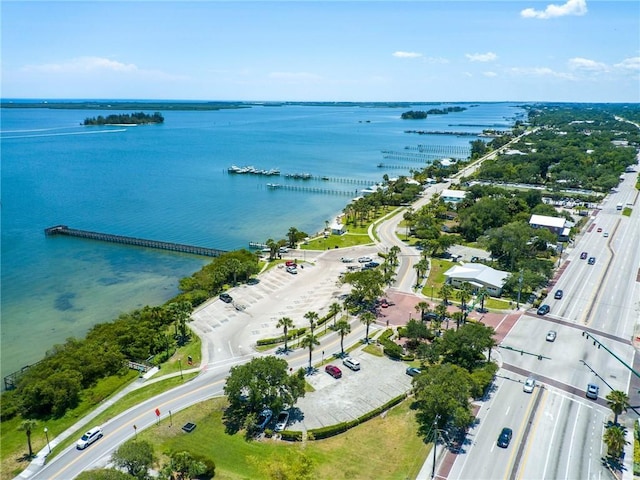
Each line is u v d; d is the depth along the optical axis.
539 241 169.25
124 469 73.31
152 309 125.75
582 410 86.25
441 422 83.06
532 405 87.69
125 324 119.44
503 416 84.69
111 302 146.75
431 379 82.62
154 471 72.94
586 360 103.31
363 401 91.31
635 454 74.25
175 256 191.12
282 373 85.50
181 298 137.50
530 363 102.12
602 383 94.69
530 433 80.25
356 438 81.00
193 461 69.81
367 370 102.25
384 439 80.50
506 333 115.69
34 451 79.94
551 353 106.12
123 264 181.12
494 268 157.12
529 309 129.88
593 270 157.38
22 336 125.00
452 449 76.81
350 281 140.12
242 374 84.69
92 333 117.88
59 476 73.75
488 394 91.19
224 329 122.94
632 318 123.50
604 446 77.00
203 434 82.75
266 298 142.62
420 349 100.94
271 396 82.88
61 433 84.56
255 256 174.38
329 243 197.12
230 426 84.94
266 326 124.25
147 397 94.06
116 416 88.56
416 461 74.50
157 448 79.06
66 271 172.62
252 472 73.25
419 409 88.31
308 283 153.75
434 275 157.62
